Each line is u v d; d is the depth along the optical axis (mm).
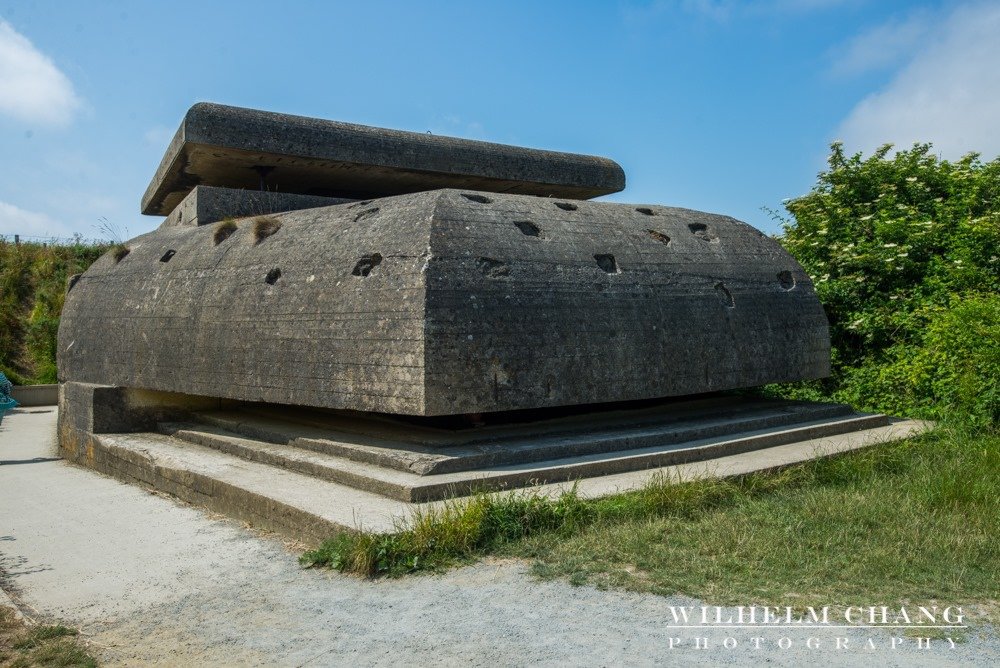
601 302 7660
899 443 8180
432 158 10875
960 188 12977
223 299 8547
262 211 10672
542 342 7086
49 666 3832
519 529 5188
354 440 7426
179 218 11547
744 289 9062
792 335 9312
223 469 7281
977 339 9734
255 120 9914
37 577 5281
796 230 14023
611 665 3572
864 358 11633
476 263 7031
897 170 13461
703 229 9664
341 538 5148
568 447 7016
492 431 7609
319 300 7430
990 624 3945
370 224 7715
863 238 12484
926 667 3492
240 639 4082
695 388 8227
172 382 8953
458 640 3893
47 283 23938
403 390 6523
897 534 5207
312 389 7242
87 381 10555
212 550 5688
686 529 5312
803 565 4680
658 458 7125
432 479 6074
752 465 7023
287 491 6250
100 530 6457
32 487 8539
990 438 8164
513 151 11539
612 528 5277
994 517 5504
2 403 10383
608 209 9008
